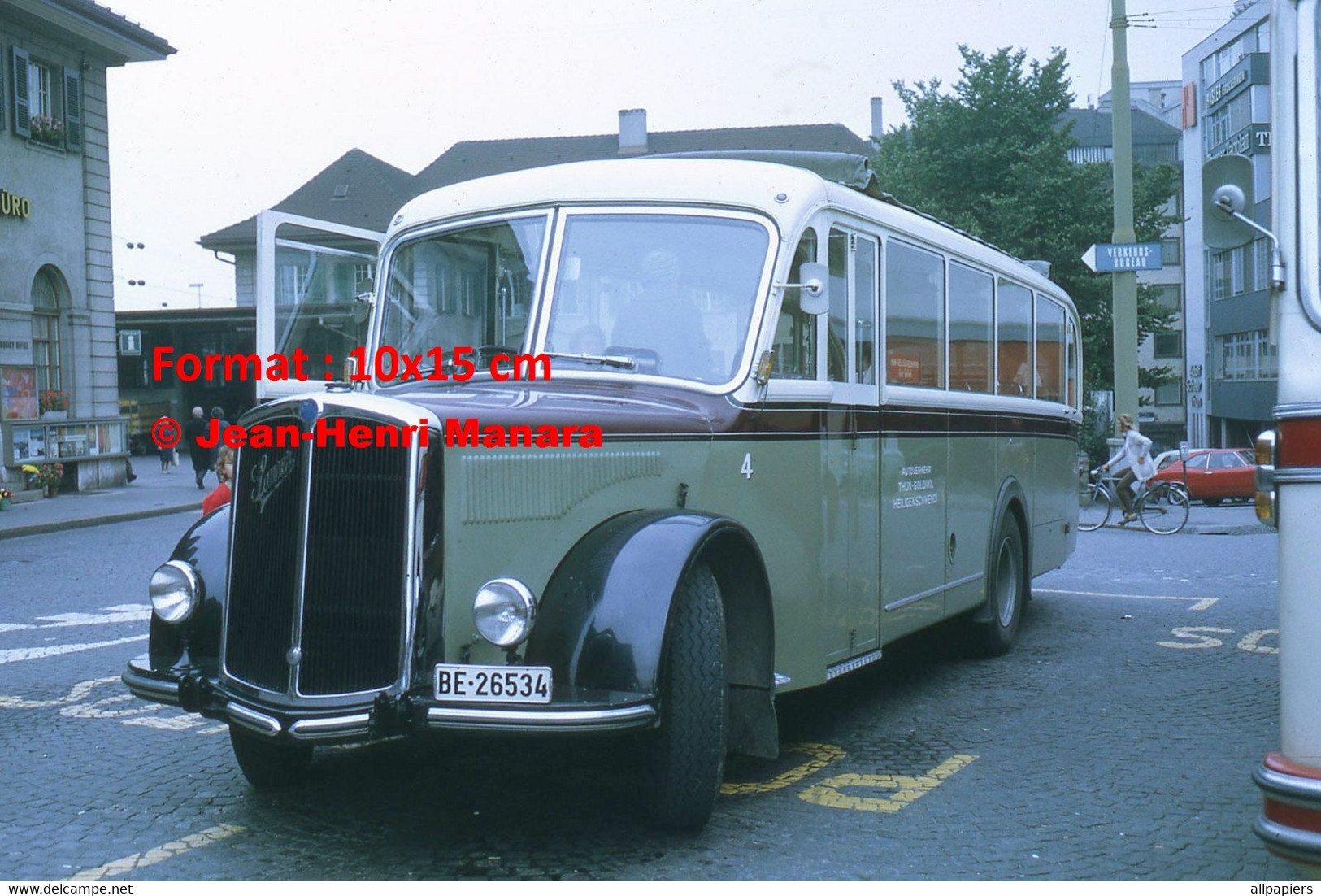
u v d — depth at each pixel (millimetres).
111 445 28625
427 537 4418
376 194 52594
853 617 6473
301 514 4582
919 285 7516
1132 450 20219
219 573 5141
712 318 5637
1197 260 61344
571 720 4219
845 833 4934
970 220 32750
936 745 6434
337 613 4523
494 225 6051
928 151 33594
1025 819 5137
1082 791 5551
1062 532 11148
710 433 5359
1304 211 3727
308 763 5660
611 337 5664
